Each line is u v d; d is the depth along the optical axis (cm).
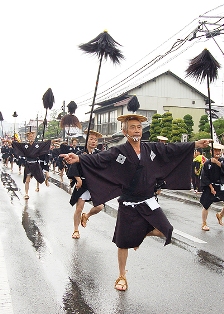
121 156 442
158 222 438
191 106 3119
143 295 453
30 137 1156
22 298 435
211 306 426
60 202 1113
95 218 890
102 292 459
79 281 492
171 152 454
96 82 600
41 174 1157
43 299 435
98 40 579
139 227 443
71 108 1200
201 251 640
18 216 890
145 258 597
